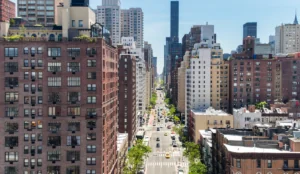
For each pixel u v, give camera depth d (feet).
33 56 315.58
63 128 319.88
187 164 580.71
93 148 321.73
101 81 317.42
